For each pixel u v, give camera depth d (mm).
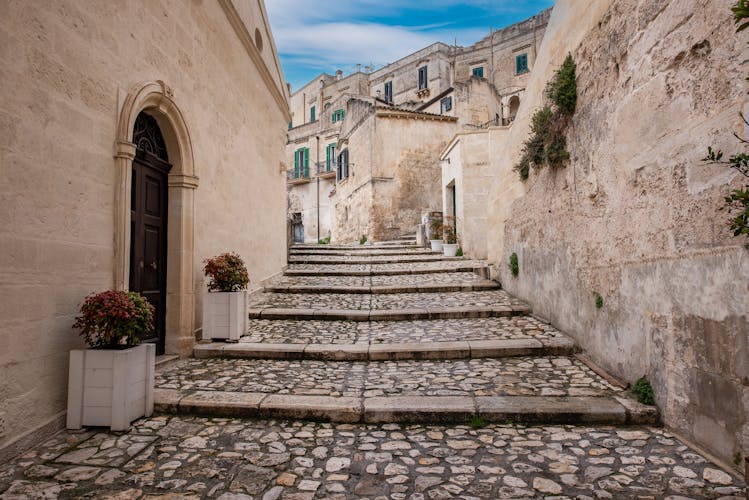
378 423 3332
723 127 2469
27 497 2277
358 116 19984
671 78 2943
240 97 7004
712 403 2592
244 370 4438
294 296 7855
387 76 37125
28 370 2828
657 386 3197
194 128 5297
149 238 4613
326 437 3074
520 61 31766
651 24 3166
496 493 2320
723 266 2473
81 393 3109
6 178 2652
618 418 3174
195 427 3227
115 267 3715
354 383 3996
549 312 5613
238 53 6930
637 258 3439
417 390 3768
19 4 2752
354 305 7035
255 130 7844
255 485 2420
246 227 7309
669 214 2994
